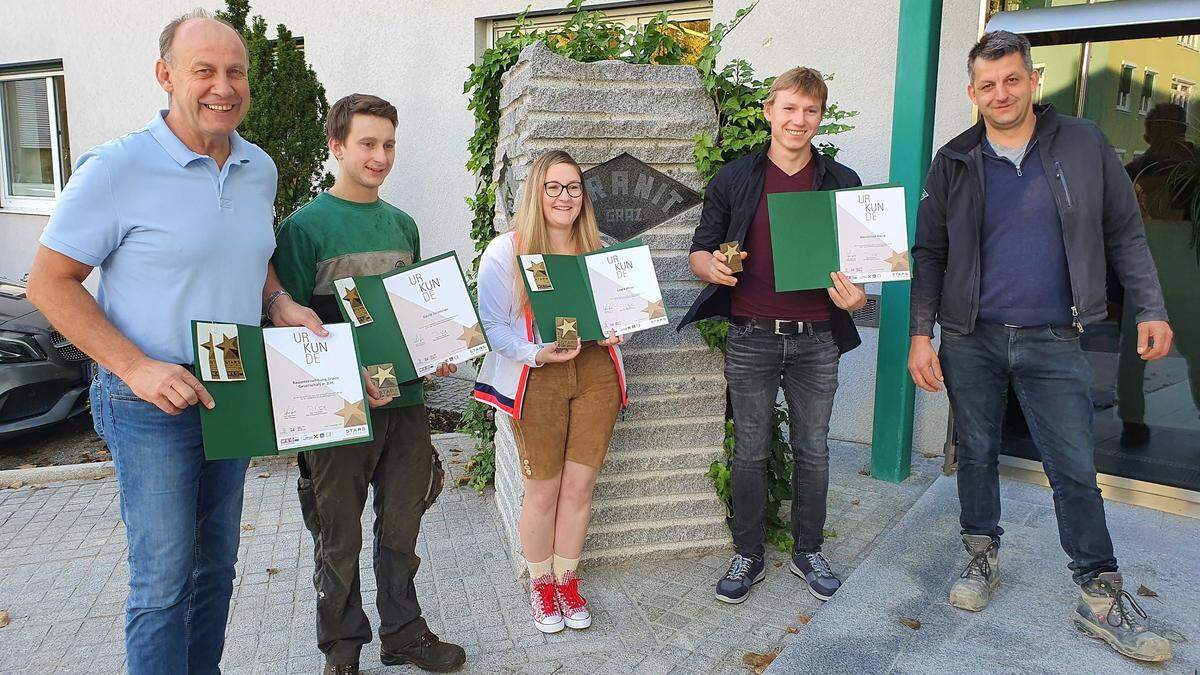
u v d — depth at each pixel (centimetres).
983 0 406
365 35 688
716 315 313
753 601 318
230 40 196
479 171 399
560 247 284
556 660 279
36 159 948
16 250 955
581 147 318
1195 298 372
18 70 923
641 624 301
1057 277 266
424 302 243
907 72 402
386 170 248
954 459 426
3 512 414
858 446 505
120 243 195
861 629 281
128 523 205
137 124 833
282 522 399
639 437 341
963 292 279
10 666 280
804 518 326
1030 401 277
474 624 302
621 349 333
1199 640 265
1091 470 269
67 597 328
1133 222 264
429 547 370
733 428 352
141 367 188
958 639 272
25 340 505
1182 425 376
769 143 329
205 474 223
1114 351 390
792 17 502
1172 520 363
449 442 525
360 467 244
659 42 349
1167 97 369
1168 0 353
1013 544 339
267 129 494
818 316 304
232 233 207
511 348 270
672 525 351
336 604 251
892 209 280
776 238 283
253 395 204
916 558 331
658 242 335
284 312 224
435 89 662
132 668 205
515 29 368
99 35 834
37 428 509
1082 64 384
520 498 330
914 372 297
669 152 330
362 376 221
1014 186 269
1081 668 254
